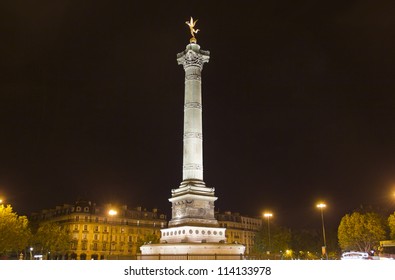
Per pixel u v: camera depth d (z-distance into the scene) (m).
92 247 120.06
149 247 50.22
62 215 125.44
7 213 76.69
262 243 111.38
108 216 126.69
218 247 48.41
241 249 50.09
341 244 90.56
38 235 104.31
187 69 59.78
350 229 88.44
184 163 55.62
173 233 51.94
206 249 47.62
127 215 132.12
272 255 48.31
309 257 96.44
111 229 125.69
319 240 121.25
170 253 47.50
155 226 137.25
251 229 153.75
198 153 55.56
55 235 105.31
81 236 119.00
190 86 58.50
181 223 51.44
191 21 64.88
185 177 54.91
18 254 101.56
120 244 126.56
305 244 121.25
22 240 82.81
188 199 51.97
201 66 60.50
